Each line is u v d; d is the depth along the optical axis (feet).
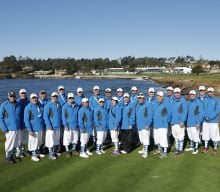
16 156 44.21
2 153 46.24
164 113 44.96
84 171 38.37
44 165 40.81
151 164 41.06
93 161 42.55
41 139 44.37
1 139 54.54
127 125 47.24
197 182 34.50
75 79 581.12
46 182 34.86
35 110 43.09
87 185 33.91
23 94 44.75
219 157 44.06
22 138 44.65
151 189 32.71
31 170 38.86
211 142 52.85
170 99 48.01
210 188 32.86
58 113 44.96
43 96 47.29
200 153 46.29
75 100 51.88
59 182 34.78
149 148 49.67
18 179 35.78
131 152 47.32
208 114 46.09
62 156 45.09
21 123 43.83
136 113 46.78
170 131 51.34
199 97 47.85
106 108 49.01
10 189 32.99
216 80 280.31
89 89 279.69
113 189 32.78
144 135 45.34
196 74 510.99
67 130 45.73
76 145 49.52
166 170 38.52
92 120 46.52
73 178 35.99
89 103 51.31
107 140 53.78
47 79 581.53
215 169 38.78
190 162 41.75
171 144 52.06
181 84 300.20
